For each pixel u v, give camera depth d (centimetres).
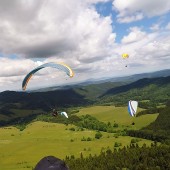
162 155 17388
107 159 17850
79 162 18000
